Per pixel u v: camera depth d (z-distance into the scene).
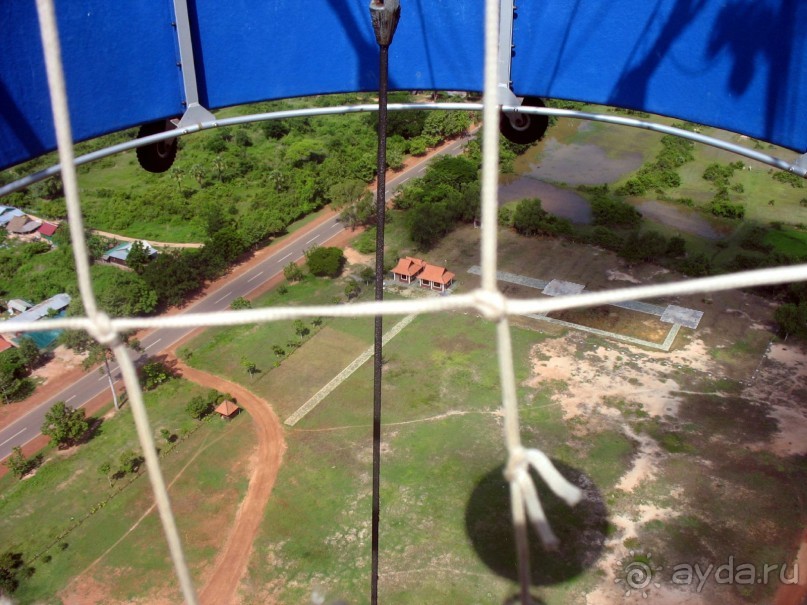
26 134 6.36
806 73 6.17
